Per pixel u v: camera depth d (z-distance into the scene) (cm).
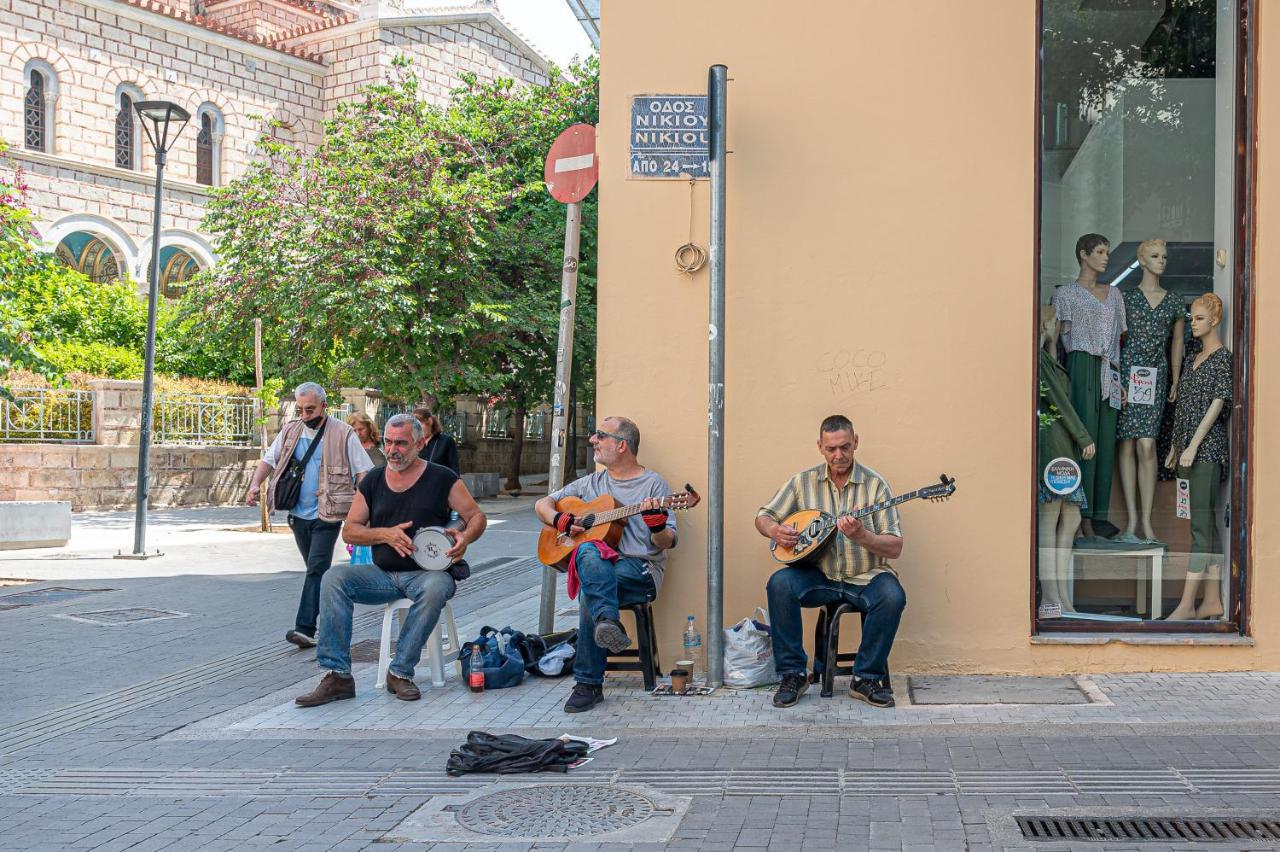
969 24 732
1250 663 714
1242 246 729
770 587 685
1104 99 756
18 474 2214
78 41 3834
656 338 747
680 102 748
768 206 743
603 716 658
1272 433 714
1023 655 723
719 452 717
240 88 4288
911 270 733
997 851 436
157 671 840
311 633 929
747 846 449
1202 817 465
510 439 3641
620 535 705
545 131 3000
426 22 4534
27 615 1097
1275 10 714
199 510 2389
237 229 2781
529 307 2702
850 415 736
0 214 1695
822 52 740
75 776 579
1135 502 751
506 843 462
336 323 2483
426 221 2553
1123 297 754
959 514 727
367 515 755
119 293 3059
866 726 617
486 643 761
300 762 590
